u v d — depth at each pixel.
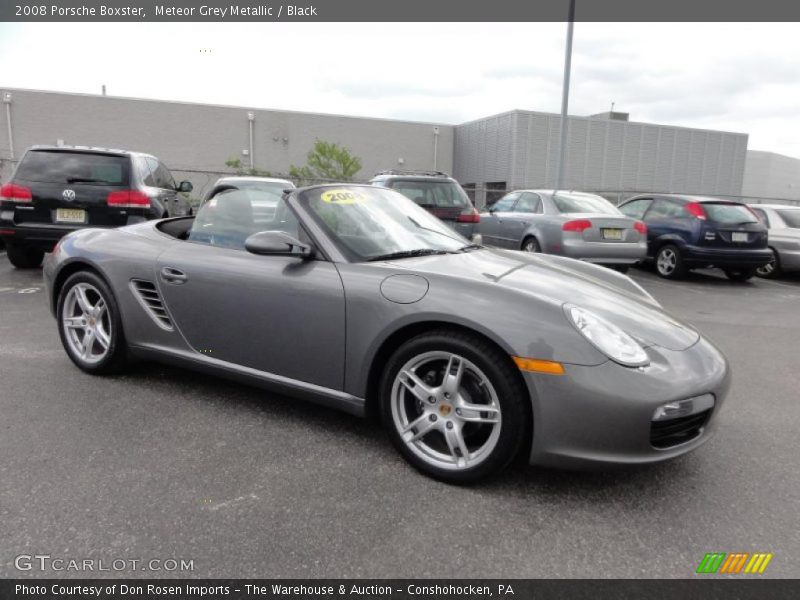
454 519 2.23
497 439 2.37
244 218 3.25
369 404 2.72
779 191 42.62
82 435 2.83
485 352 2.37
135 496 2.31
